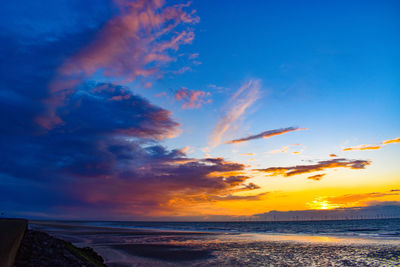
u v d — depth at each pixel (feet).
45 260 30.73
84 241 127.65
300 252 98.68
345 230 291.58
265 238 169.37
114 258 79.36
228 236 190.19
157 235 187.93
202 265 72.54
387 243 130.82
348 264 75.82
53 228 220.64
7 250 21.88
